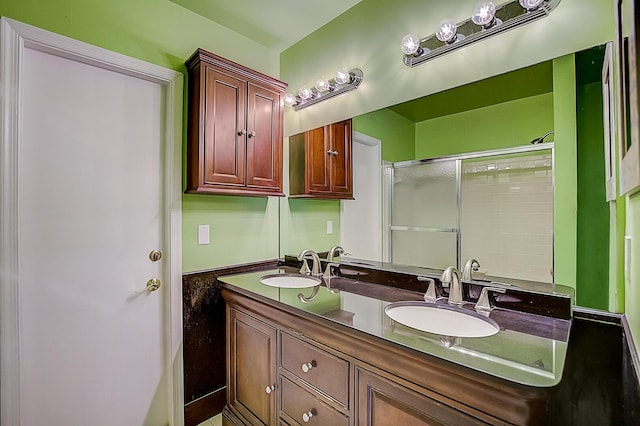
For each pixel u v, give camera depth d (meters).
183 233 1.87
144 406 1.75
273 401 1.45
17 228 1.36
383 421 0.99
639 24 0.55
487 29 1.33
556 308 1.13
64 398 1.51
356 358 1.07
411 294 1.50
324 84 1.98
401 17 1.67
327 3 1.85
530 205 1.26
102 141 1.62
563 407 0.81
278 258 2.35
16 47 1.35
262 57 2.28
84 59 1.53
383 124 1.76
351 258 1.92
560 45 1.19
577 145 1.15
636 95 0.57
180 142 1.84
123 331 1.68
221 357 2.02
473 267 1.40
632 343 0.88
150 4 1.74
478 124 1.41
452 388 0.83
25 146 1.40
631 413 0.75
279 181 2.08
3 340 1.33
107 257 1.63
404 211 1.67
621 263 1.03
